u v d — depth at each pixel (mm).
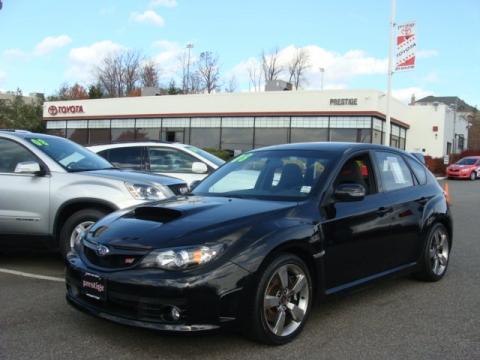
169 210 4273
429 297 5539
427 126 41500
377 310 5047
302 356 3867
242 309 3760
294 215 4309
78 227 6238
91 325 4465
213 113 37125
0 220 6414
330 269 4496
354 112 32312
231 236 3854
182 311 3621
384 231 5152
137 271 3746
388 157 5734
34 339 4141
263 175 5078
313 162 5000
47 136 7125
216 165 9359
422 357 3896
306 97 33719
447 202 6457
